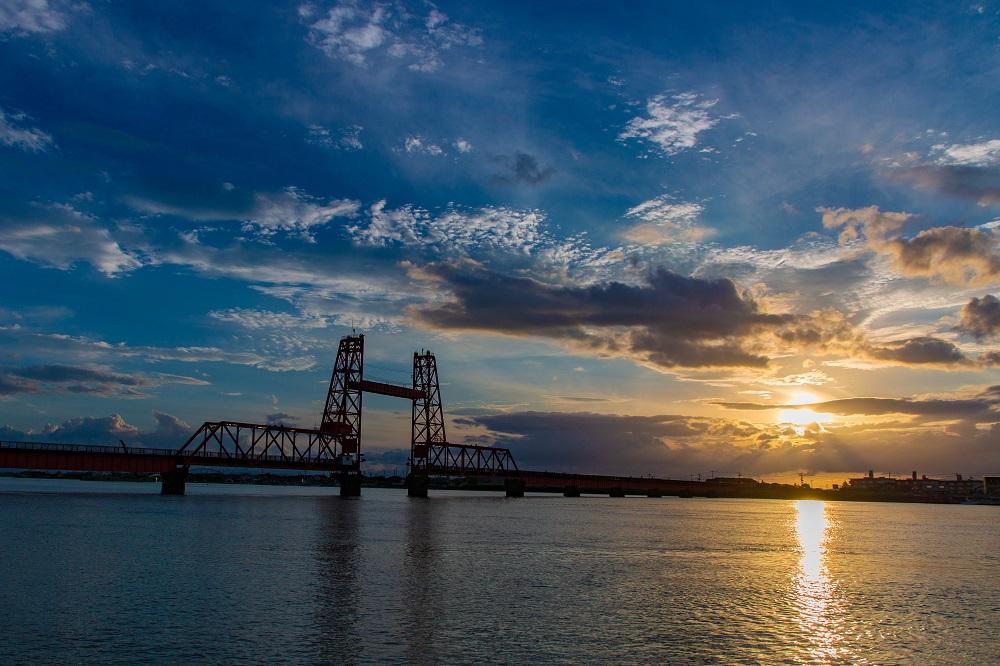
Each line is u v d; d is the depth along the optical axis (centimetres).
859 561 7044
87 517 9344
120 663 2823
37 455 12119
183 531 7706
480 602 4128
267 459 16075
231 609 3766
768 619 3959
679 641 3388
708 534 10144
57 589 4194
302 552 6134
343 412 18238
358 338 18600
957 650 3397
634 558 6600
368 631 3378
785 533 11019
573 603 4197
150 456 14050
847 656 3247
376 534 8069
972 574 6150
